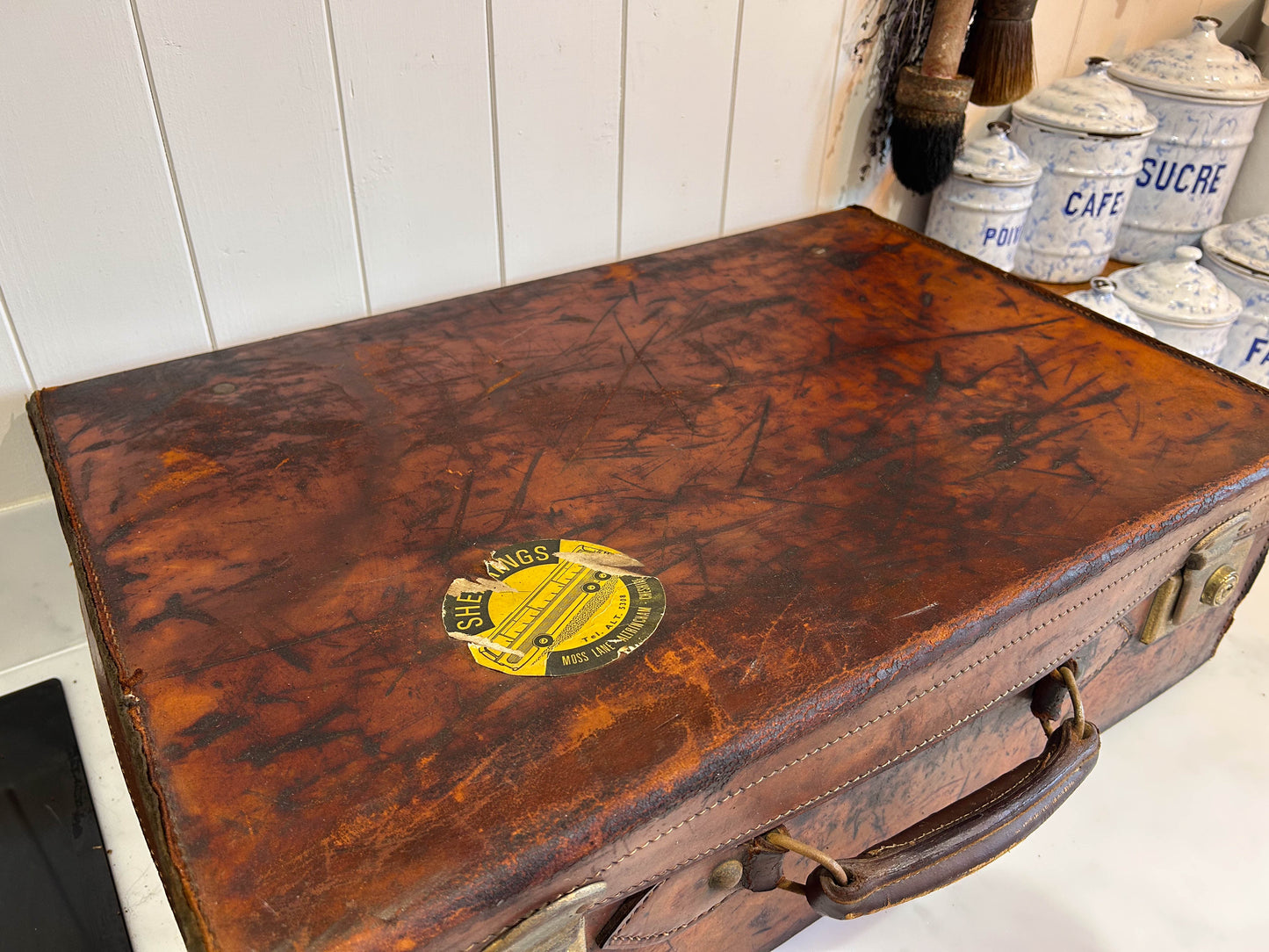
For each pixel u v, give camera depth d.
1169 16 0.87
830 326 0.57
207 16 0.45
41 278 0.47
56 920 0.40
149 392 0.48
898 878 0.35
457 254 0.59
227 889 0.27
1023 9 0.65
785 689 0.34
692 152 0.64
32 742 0.46
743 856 0.37
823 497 0.43
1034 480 0.44
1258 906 0.45
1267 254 0.77
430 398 0.49
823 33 0.65
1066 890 0.45
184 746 0.32
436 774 0.31
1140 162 0.74
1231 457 0.46
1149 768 0.51
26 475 0.51
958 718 0.41
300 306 0.55
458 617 0.36
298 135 0.50
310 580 0.38
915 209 0.80
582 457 0.45
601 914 0.34
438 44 0.51
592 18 0.55
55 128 0.44
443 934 0.27
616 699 0.34
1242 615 0.62
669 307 0.58
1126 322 0.71
